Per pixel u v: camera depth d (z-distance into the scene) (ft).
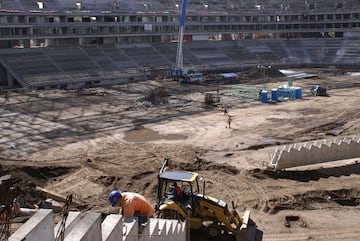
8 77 281.13
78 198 92.68
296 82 310.65
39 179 107.65
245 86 286.46
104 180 106.01
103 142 151.53
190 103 227.61
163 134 163.43
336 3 460.96
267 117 192.85
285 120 185.47
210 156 129.29
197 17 419.95
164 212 65.67
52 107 215.72
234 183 100.07
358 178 103.55
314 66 412.77
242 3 468.75
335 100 235.40
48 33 328.90
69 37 340.39
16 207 47.57
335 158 115.55
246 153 132.05
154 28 392.47
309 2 471.62
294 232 74.95
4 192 45.24
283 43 449.48
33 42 327.67
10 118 189.98
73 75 295.07
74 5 358.64
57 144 148.66
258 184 98.78
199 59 385.29
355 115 192.03
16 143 149.28
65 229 28.12
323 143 116.78
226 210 69.26
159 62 358.23
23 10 319.68
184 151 136.77
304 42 449.48
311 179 103.14
